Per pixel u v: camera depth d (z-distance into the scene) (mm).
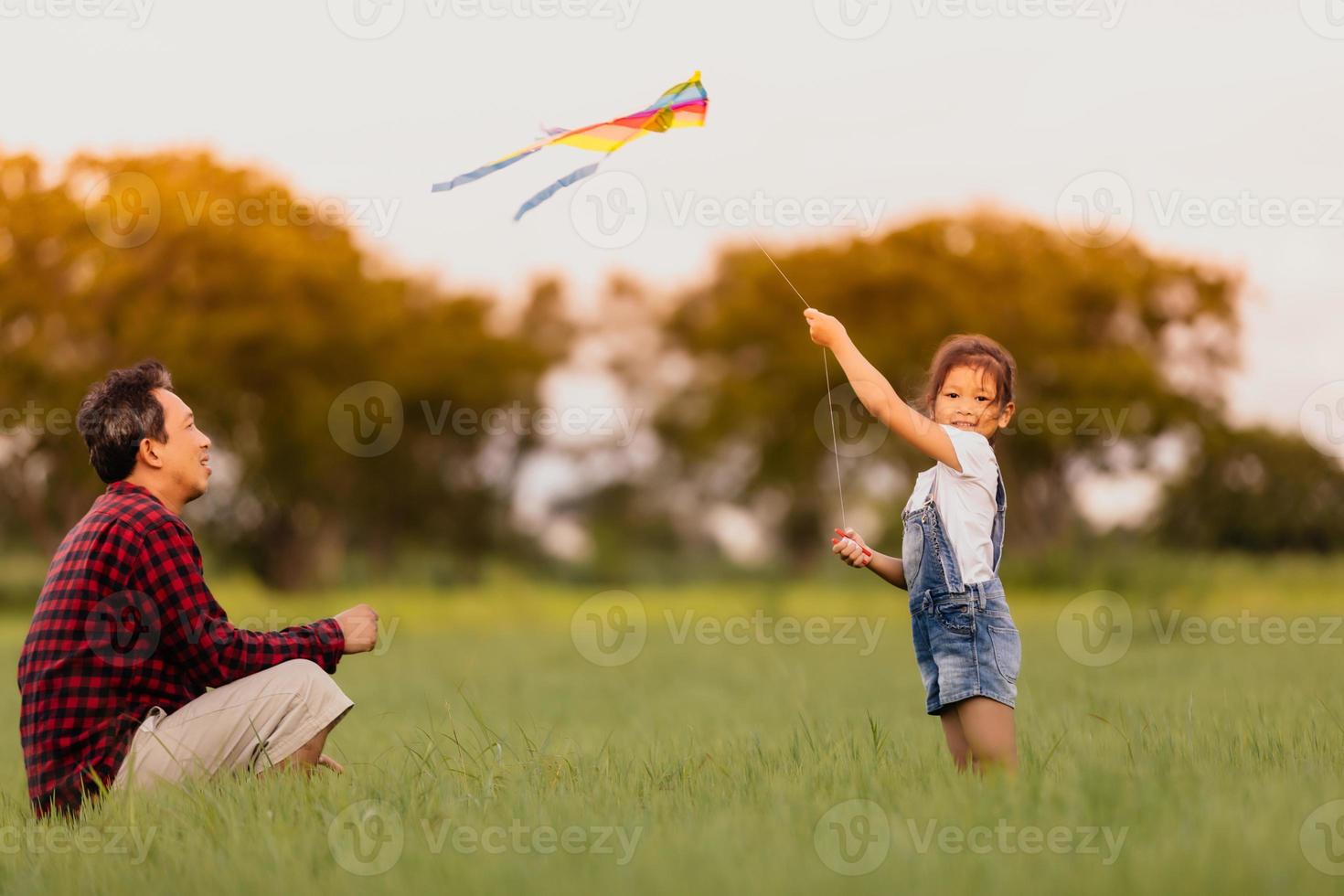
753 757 16016
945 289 154250
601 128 13086
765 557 187000
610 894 9547
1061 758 14773
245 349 128875
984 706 13984
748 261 174375
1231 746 15602
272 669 13977
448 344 155375
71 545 13828
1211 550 123750
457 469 171375
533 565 183000
